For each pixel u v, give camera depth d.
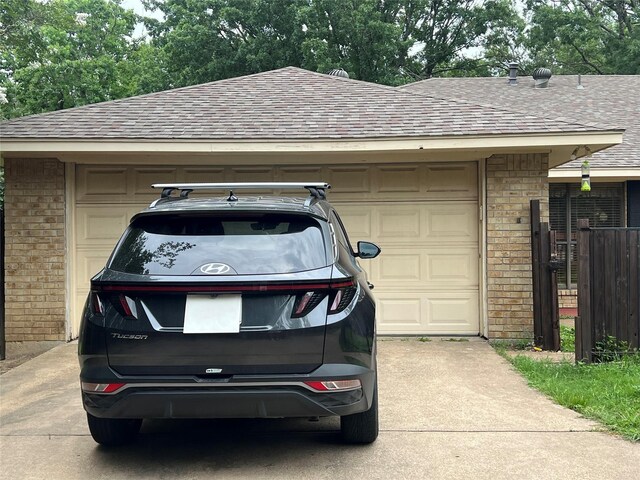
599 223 12.62
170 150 7.95
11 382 6.56
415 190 8.66
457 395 5.84
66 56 26.22
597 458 4.29
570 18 29.02
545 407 5.47
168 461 4.34
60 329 8.45
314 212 4.27
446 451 4.44
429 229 8.66
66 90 24.91
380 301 8.68
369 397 4.13
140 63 33.44
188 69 28.53
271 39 27.25
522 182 8.35
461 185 8.64
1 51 19.05
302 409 3.83
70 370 7.01
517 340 8.34
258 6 27.06
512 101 15.20
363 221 8.70
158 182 8.71
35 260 8.45
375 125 8.22
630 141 12.74
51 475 4.12
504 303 8.37
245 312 3.81
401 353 7.63
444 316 8.66
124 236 4.25
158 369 3.83
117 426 4.45
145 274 3.88
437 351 7.75
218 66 27.50
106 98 26.27
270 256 3.96
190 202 4.48
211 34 27.95
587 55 32.12
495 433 4.81
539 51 32.47
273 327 3.79
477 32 30.77
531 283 8.35
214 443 4.70
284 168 8.72
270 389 3.78
